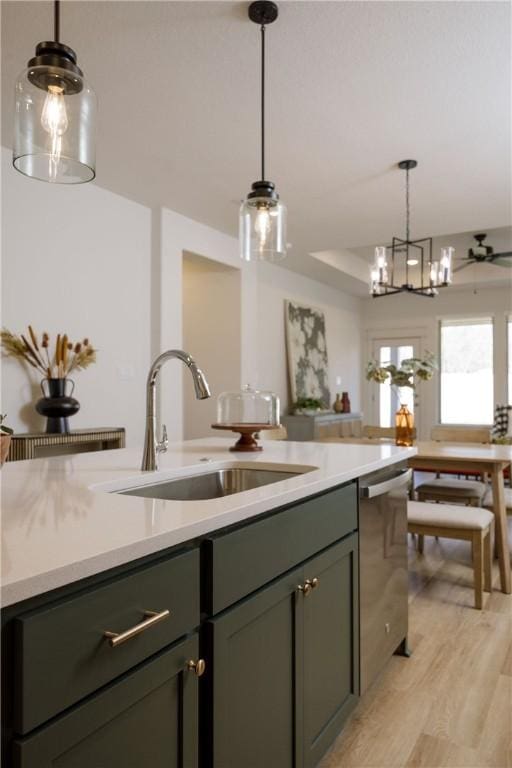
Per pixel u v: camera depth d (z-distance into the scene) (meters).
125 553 0.90
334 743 1.75
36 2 2.07
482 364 8.01
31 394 3.48
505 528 3.21
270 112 2.89
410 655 2.36
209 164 3.56
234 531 1.19
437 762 1.67
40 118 1.45
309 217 4.62
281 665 1.37
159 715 0.98
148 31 2.25
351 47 2.34
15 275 3.38
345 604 1.76
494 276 7.27
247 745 1.21
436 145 3.26
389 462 2.07
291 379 6.52
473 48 2.34
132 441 4.22
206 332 5.57
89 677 0.83
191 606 1.06
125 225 4.18
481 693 2.06
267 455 2.12
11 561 0.81
